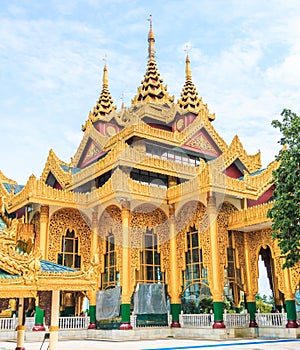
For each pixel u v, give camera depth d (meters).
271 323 21.14
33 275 7.77
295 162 15.48
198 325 21.02
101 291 21.81
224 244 21.88
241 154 26.19
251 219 21.22
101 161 19.77
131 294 20.72
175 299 22.03
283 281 20.47
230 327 20.69
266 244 21.89
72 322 21.33
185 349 15.09
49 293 9.48
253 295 22.14
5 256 7.85
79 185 21.06
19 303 9.93
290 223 15.31
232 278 21.81
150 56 27.39
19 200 22.02
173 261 22.42
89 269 9.03
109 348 15.51
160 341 18.88
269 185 23.39
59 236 22.48
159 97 26.00
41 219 21.91
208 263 20.89
